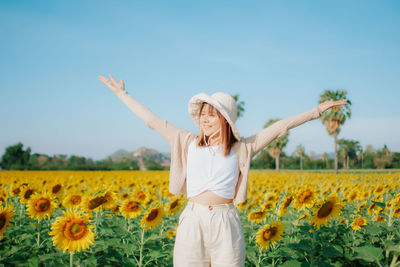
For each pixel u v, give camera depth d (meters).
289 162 95.75
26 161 74.31
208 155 2.19
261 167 89.19
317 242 3.75
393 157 75.06
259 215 5.05
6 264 3.60
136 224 4.88
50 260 3.41
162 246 4.49
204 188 2.10
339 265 4.01
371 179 17.36
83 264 3.30
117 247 4.12
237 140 2.27
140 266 3.78
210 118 2.23
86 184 12.62
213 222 2.02
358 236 4.86
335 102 2.26
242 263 2.08
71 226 2.82
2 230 3.20
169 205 5.00
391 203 4.57
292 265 3.39
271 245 4.30
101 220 4.89
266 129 2.29
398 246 2.78
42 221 5.16
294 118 2.25
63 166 63.47
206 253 2.07
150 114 2.37
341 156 91.25
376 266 3.81
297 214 5.68
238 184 2.29
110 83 2.46
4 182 12.88
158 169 65.12
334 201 3.49
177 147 2.33
